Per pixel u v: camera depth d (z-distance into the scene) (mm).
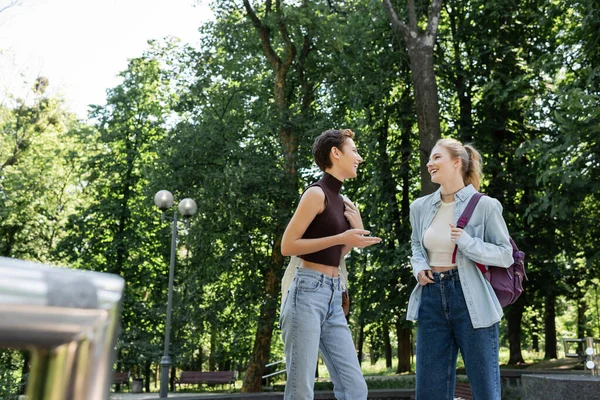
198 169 18938
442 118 20422
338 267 3537
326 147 3463
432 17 13820
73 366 199
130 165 26906
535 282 19500
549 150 12641
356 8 19078
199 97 20797
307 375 3293
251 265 19172
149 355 24609
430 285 3811
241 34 20312
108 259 26750
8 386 6977
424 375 3791
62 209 26547
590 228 18078
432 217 3889
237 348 22516
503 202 18875
